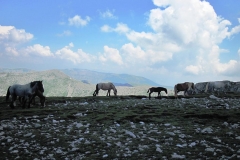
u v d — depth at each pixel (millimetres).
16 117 19625
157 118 18359
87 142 11273
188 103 27766
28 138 12391
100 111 22281
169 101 31266
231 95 43375
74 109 24156
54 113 21406
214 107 24438
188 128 14570
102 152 9969
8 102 31531
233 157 8867
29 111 22344
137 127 15156
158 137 12344
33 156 9656
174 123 16312
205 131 13539
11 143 11484
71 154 9820
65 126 15617
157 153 9680
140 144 11070
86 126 15289
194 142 11086
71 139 12055
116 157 9289
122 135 12812
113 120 17594
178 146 10594
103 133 13453
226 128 14578
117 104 28438
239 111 20750
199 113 19688
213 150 9867
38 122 17266
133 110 22719
